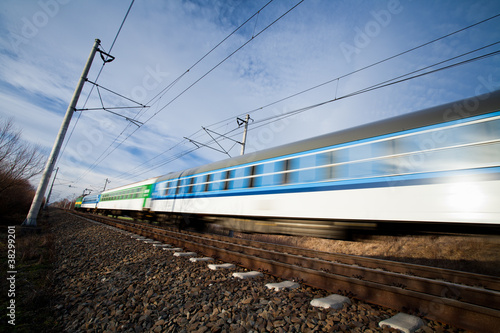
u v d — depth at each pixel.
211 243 7.79
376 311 3.13
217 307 3.23
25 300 3.45
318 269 5.04
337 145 5.70
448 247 7.89
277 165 6.91
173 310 3.18
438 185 4.16
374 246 9.77
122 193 20.39
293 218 6.30
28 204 20.78
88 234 10.34
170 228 13.51
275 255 5.91
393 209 4.58
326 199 5.59
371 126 5.35
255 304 3.28
